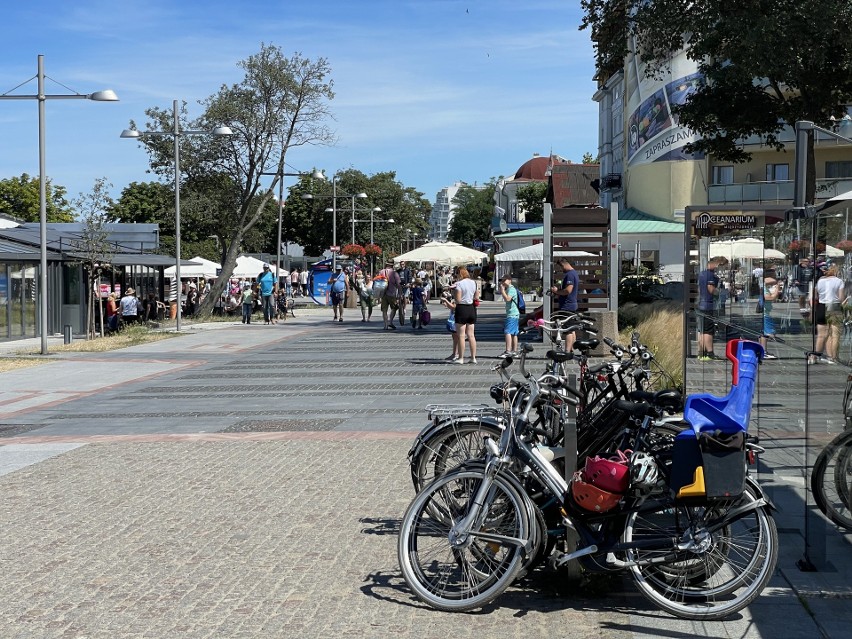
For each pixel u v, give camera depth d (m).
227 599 5.64
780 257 7.79
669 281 31.09
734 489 4.97
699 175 48.94
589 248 22.12
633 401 5.58
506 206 116.69
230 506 7.87
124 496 8.34
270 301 37.72
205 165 43.72
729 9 23.33
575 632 5.04
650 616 5.27
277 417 12.80
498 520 5.49
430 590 5.52
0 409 14.48
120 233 43.62
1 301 29.86
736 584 5.17
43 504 8.11
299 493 8.28
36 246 32.47
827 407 5.79
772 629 5.00
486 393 14.72
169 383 17.41
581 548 5.41
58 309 33.12
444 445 6.67
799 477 6.92
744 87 26.17
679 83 48.53
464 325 19.50
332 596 5.67
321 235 86.75
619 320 24.12
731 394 5.09
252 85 42.69
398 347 24.28
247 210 43.94
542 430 5.91
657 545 5.21
